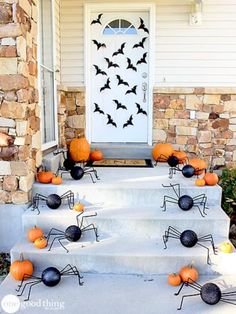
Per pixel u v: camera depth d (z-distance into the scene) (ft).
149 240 9.09
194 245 8.66
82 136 16.11
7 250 9.82
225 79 15.43
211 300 7.04
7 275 8.41
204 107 15.33
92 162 14.16
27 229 9.32
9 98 9.22
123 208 9.97
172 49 15.33
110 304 7.17
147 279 8.16
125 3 15.14
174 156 13.26
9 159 9.46
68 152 13.73
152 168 12.87
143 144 16.08
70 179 11.15
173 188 10.16
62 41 15.61
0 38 8.97
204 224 9.16
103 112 16.43
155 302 7.25
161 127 15.64
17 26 8.89
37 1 10.93
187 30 15.17
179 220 9.14
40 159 11.17
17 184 9.57
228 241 8.86
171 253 8.35
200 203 10.16
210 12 14.99
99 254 8.30
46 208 9.81
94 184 10.44
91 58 16.01
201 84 15.49
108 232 9.29
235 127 15.43
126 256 8.27
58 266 8.39
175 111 15.47
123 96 16.26
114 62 16.02
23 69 9.21
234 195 12.83
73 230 8.71
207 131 15.47
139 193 10.18
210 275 8.30
